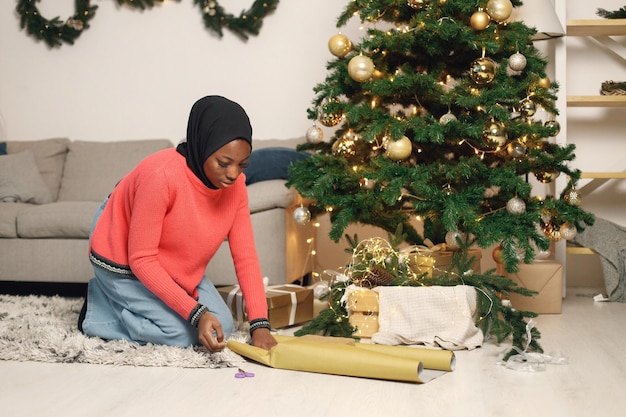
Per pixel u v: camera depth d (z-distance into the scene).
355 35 4.20
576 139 3.97
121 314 2.41
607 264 3.48
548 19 3.39
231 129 2.14
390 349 2.26
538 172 3.00
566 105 3.64
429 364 2.20
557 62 3.61
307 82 4.28
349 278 2.75
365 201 2.89
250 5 4.33
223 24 4.33
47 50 4.60
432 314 2.54
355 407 1.83
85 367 2.23
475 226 2.73
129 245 2.27
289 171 3.09
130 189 2.30
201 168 2.22
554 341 2.59
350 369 2.10
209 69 4.40
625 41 3.89
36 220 3.64
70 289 3.99
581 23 3.55
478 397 1.92
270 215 3.41
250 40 4.34
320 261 4.29
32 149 4.45
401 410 1.81
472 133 2.71
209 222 2.32
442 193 2.76
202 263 2.41
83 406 1.84
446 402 1.87
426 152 3.11
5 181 4.11
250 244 2.44
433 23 2.81
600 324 2.90
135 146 4.34
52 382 2.06
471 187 2.81
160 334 2.36
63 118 4.60
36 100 4.63
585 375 2.13
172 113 4.46
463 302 2.51
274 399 1.89
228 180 2.18
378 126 2.77
